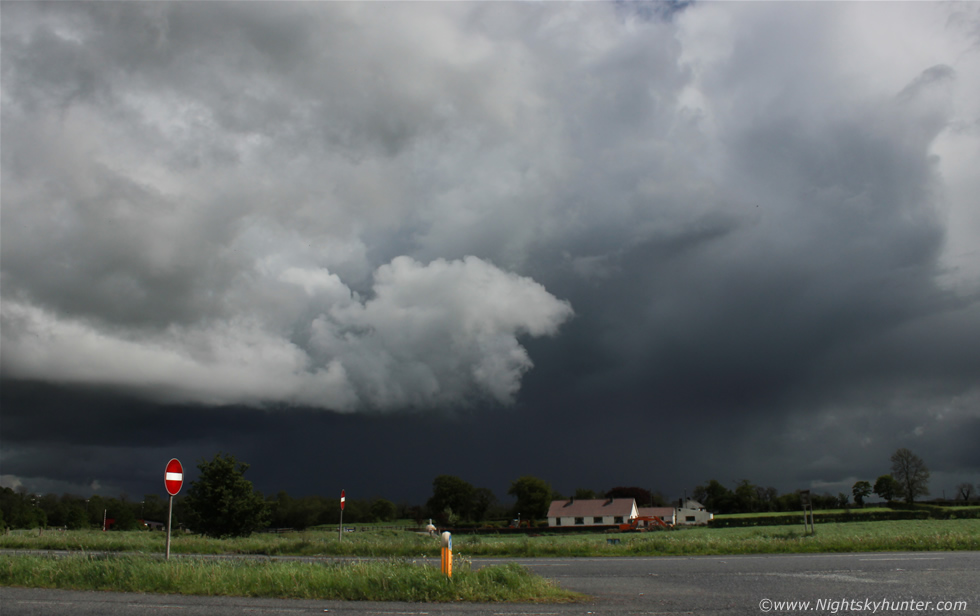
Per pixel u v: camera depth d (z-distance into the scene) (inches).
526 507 5034.5
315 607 454.3
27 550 1336.1
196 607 451.8
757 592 530.0
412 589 503.2
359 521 5654.5
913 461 4911.4
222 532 1610.5
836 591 522.0
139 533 2359.7
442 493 5157.5
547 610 440.8
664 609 444.5
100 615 417.4
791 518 3036.4
